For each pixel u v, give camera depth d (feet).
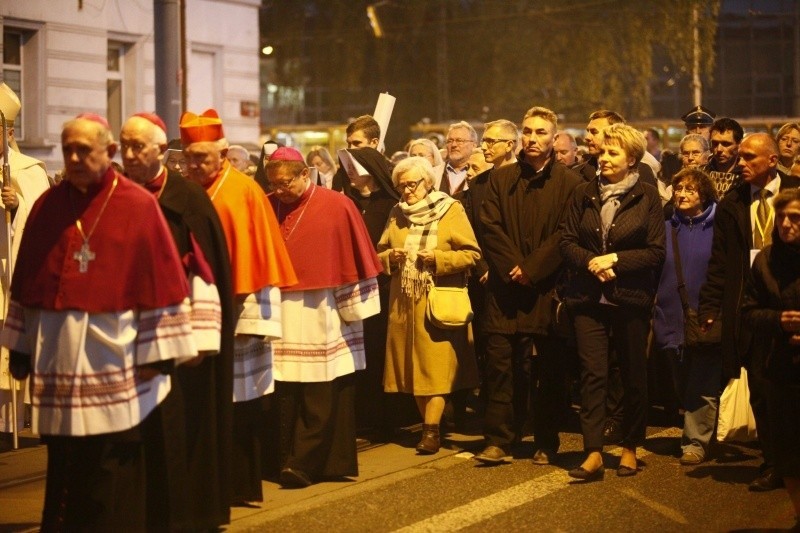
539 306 23.91
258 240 20.68
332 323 23.12
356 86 116.57
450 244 25.44
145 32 59.67
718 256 23.77
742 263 23.36
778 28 165.58
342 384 23.43
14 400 25.76
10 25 51.03
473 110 119.65
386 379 26.00
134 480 18.15
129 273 17.49
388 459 25.25
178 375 18.89
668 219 26.22
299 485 22.76
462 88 120.47
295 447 22.86
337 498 21.85
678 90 165.27
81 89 54.90
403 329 25.66
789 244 19.77
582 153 37.68
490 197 24.57
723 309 23.43
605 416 25.46
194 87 67.46
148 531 18.84
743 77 166.71
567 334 23.81
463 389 27.73
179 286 17.74
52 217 17.79
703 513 20.94
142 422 18.21
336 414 23.27
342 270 23.13
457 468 24.23
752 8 166.50
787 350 19.58
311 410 22.93
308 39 117.70
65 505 18.17
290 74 118.42
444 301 25.13
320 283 22.84
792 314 19.31
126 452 18.03
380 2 116.98
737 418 23.75
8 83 52.01
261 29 118.01
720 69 167.02
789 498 21.94
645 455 25.39
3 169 25.77
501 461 24.62
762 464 23.35
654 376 28.76
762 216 23.31
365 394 27.35
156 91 41.04
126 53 59.62
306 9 119.44
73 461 17.88
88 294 17.37
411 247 25.43
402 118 120.06
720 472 23.94
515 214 24.31
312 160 41.11
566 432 27.81
